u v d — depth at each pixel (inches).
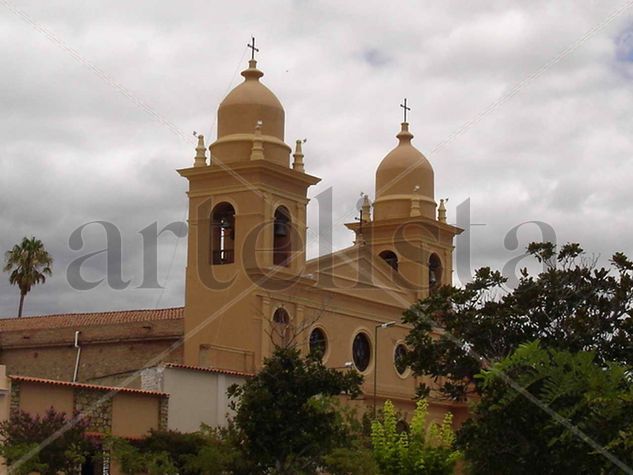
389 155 2778.1
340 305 2440.9
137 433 1924.2
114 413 1888.5
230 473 1727.4
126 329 2377.0
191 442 1797.5
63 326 2490.2
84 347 2409.0
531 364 1010.1
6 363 2474.2
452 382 1942.7
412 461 1737.2
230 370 2170.3
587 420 966.4
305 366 1700.3
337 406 1924.2
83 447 1679.4
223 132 2357.3
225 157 2330.2
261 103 2349.9
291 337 2284.7
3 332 2497.5
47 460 1633.9
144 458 1696.6
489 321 1754.4
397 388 2544.3
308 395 1667.1
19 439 1633.9
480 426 1177.4
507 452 1131.3
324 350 2390.5
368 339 2511.1
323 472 1916.8
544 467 1115.3
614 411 944.3
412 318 1843.0
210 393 2076.8
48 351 2440.9
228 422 1940.2
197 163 2356.1
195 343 2298.2
